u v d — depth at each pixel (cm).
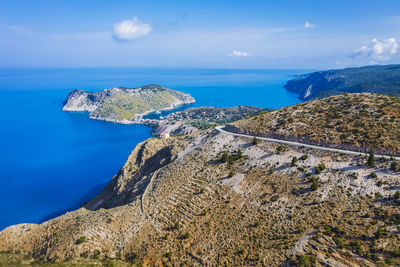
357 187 7950
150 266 7375
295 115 12706
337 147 9712
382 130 9656
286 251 6731
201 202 9356
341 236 6762
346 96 13575
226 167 10756
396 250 6066
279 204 8319
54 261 7300
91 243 8000
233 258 7025
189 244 7819
